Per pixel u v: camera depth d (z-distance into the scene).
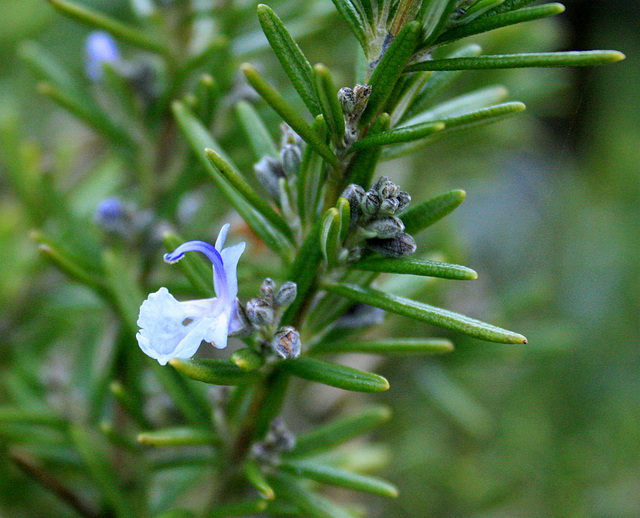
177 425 0.25
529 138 0.44
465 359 0.33
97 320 0.29
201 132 0.22
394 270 0.20
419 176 0.40
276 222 0.21
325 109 0.20
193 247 0.20
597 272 0.56
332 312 0.22
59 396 0.27
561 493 0.41
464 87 0.37
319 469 0.22
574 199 0.59
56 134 0.47
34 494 0.30
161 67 0.28
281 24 0.20
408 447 0.42
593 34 0.74
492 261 0.58
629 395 0.49
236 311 0.20
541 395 0.49
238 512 0.22
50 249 0.24
